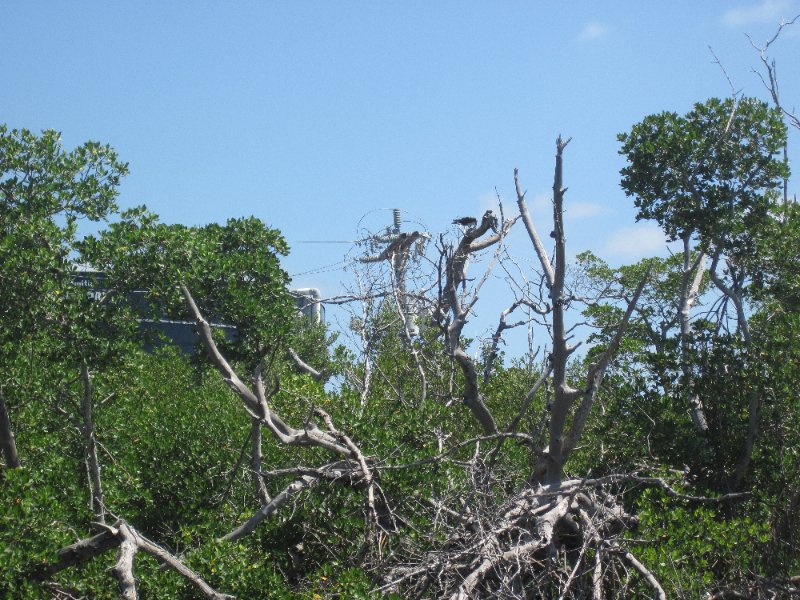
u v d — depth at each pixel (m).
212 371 23.58
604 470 20.02
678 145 20.78
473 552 14.23
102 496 17.00
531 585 14.34
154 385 24.39
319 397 19.06
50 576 14.07
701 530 16.69
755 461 19.78
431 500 16.44
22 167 18.09
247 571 14.88
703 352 20.33
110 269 16.66
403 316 21.50
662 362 20.50
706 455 19.48
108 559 14.86
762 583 16.38
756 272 21.92
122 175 18.64
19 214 17.77
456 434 21.22
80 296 16.50
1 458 18.81
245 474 19.52
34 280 16.11
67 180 18.20
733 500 19.70
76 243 16.59
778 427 19.67
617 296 18.38
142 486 19.33
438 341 22.70
